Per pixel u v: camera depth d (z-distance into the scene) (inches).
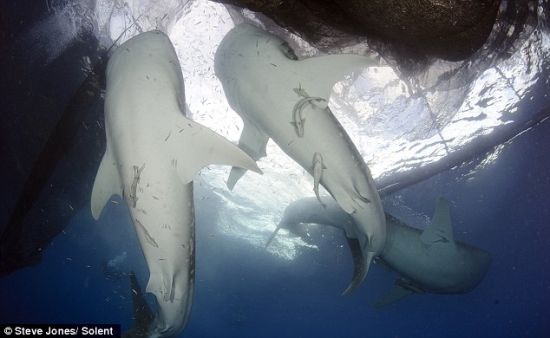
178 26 194.9
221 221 627.5
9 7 213.8
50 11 206.7
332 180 159.5
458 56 153.1
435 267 358.9
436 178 458.3
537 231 631.8
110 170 149.6
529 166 474.3
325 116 145.9
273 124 148.6
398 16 125.4
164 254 156.2
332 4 140.8
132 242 678.5
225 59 149.0
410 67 182.1
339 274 721.0
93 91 240.2
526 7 170.2
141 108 128.5
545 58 245.9
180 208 147.8
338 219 350.3
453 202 523.8
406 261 357.7
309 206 365.7
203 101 261.3
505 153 435.5
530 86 302.5
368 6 126.2
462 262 362.3
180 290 173.2
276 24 167.6
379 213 185.2
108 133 137.7
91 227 614.5
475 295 854.5
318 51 176.2
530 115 355.9
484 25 135.3
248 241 687.7
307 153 150.8
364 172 166.4
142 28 193.6
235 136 296.5
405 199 487.2
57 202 367.9
